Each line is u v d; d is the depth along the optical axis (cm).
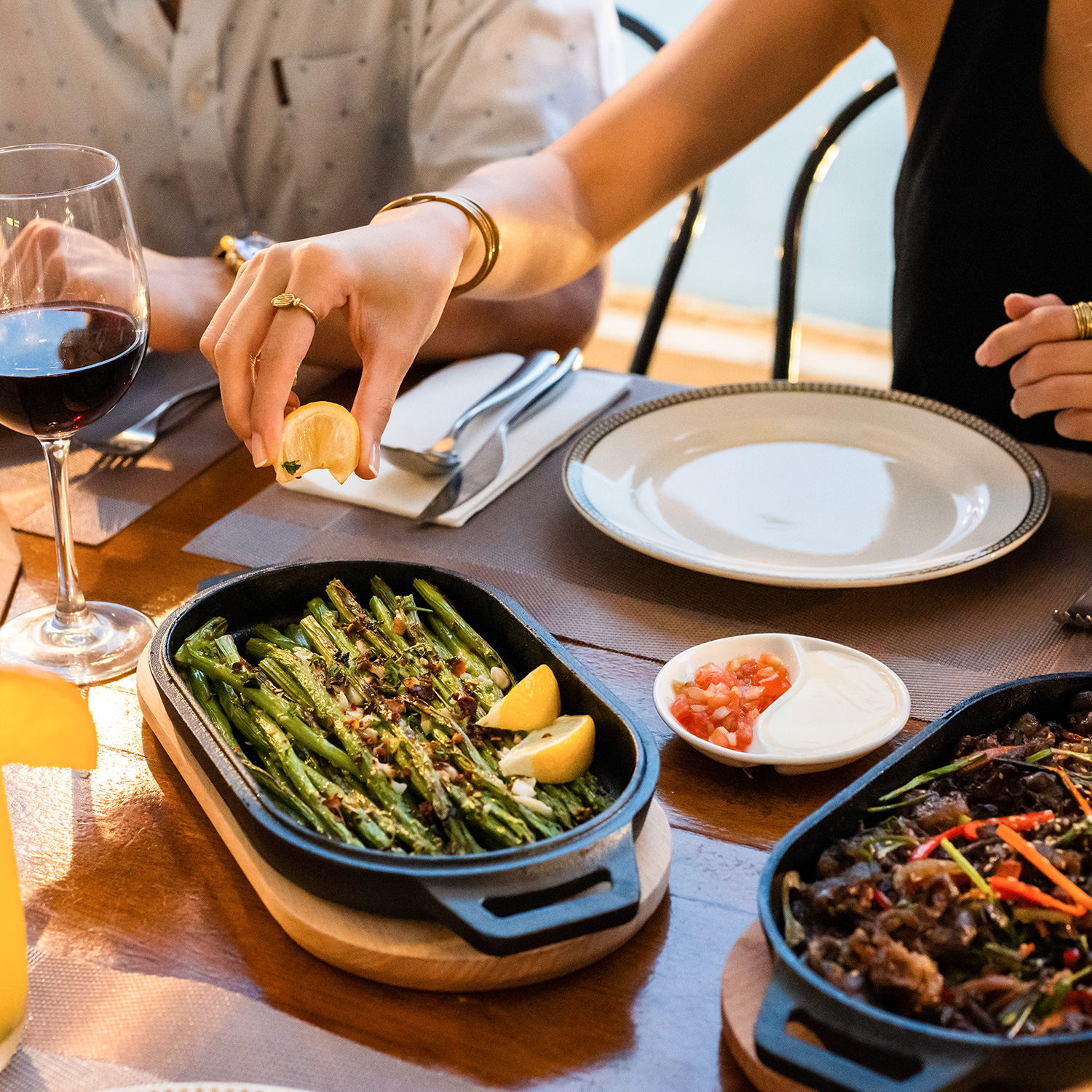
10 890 57
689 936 69
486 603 91
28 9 204
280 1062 60
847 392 130
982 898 63
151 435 132
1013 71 143
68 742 55
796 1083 56
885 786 71
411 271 107
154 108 207
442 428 125
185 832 78
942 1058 53
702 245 384
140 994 63
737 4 156
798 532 111
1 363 85
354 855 65
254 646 88
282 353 94
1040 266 150
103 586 107
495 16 186
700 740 81
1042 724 77
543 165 149
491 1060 62
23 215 88
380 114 207
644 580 107
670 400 129
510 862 64
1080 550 109
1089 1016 58
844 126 191
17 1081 58
